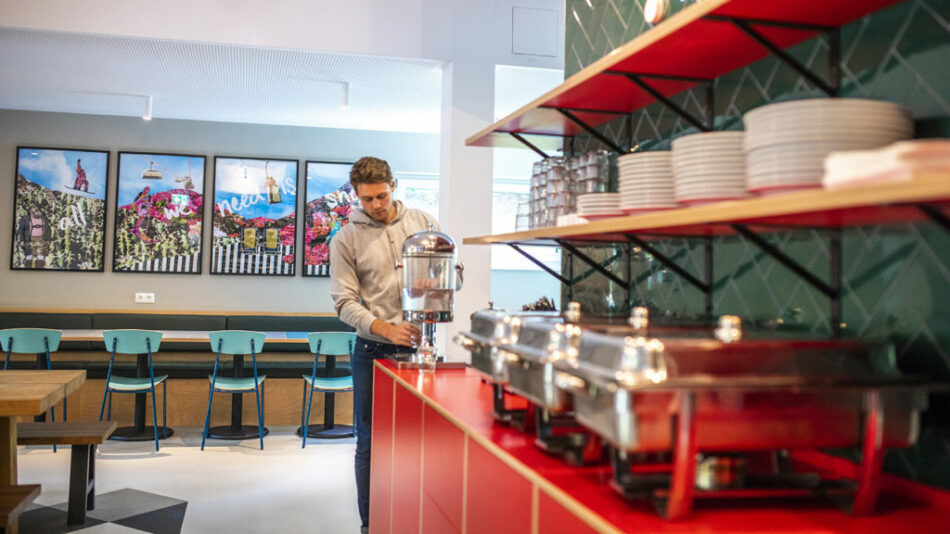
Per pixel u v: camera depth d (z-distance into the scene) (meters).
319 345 5.84
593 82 2.02
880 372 1.24
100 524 3.84
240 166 7.73
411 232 3.53
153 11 4.67
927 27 1.35
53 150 7.36
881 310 1.44
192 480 4.74
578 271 2.78
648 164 1.62
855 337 1.49
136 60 5.24
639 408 1.12
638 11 2.46
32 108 7.20
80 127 7.42
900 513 1.22
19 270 7.32
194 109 7.02
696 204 1.44
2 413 2.86
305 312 7.79
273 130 7.80
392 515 2.76
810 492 1.25
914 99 1.37
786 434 1.18
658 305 2.24
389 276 3.48
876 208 1.09
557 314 2.05
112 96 6.50
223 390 5.70
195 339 6.50
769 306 1.75
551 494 1.33
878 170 0.89
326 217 7.90
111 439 5.89
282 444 5.88
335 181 7.92
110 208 7.50
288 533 3.75
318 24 4.87
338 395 6.80
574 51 2.91
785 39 1.62
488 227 5.09
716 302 1.95
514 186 8.36
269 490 4.54
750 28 1.50
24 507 2.78
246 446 5.78
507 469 1.56
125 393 6.43
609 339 1.27
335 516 4.04
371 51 4.94
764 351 1.19
